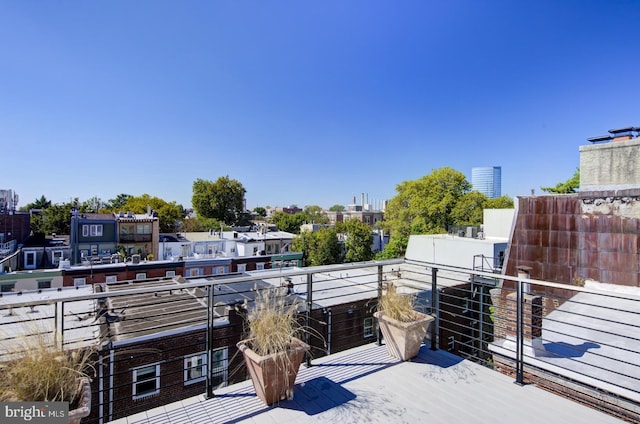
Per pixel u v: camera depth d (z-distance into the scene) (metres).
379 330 3.63
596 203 6.49
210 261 19.64
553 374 3.13
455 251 13.62
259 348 2.46
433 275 3.54
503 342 3.81
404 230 26.55
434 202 24.78
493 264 12.33
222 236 28.20
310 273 3.08
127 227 23.33
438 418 2.24
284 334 2.45
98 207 41.53
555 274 7.18
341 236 30.89
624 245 6.05
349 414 2.28
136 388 6.18
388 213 28.47
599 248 6.44
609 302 5.27
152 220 23.97
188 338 6.82
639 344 3.54
